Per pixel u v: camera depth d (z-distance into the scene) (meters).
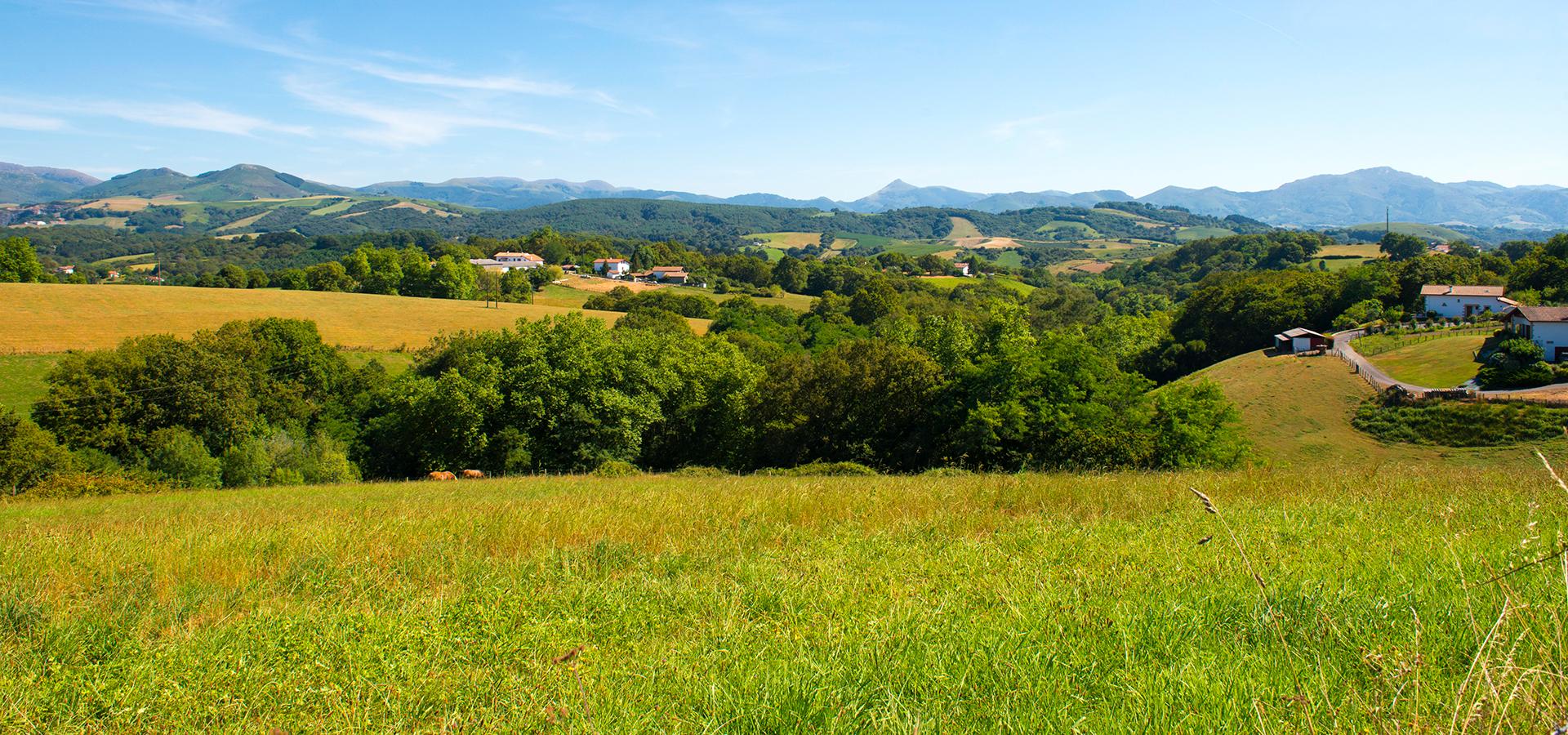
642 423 38.09
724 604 5.57
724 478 24.84
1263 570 5.36
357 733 3.51
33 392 45.50
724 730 3.27
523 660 4.47
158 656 4.61
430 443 38.41
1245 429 43.50
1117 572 5.81
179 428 41.22
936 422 33.94
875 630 4.47
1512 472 13.04
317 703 3.88
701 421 40.50
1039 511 10.05
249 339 50.97
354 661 4.43
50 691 4.08
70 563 7.97
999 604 5.12
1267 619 4.09
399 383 40.91
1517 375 41.78
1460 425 36.97
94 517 16.50
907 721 3.14
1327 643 3.75
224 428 43.16
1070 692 3.38
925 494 12.04
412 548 8.58
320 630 5.11
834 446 35.91
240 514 13.87
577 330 40.00
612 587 6.34
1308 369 53.78
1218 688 3.23
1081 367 31.72
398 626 5.11
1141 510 9.51
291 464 39.19
